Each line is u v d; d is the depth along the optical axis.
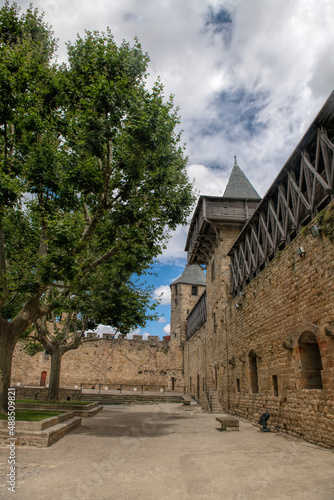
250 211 20.45
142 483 4.95
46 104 10.12
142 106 9.97
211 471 5.62
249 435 9.79
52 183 9.76
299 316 9.56
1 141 9.98
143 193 10.98
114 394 28.31
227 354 18.09
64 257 8.68
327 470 5.64
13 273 10.44
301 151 9.87
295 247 9.99
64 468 5.80
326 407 7.86
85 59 10.30
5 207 9.26
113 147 11.32
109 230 10.41
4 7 10.40
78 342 17.27
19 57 9.47
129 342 41.41
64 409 14.49
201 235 22.00
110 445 8.00
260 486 4.79
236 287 17.42
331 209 8.05
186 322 41.66
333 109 8.22
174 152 11.52
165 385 40.44
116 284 12.39
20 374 34.28
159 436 9.54
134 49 10.56
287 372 10.23
